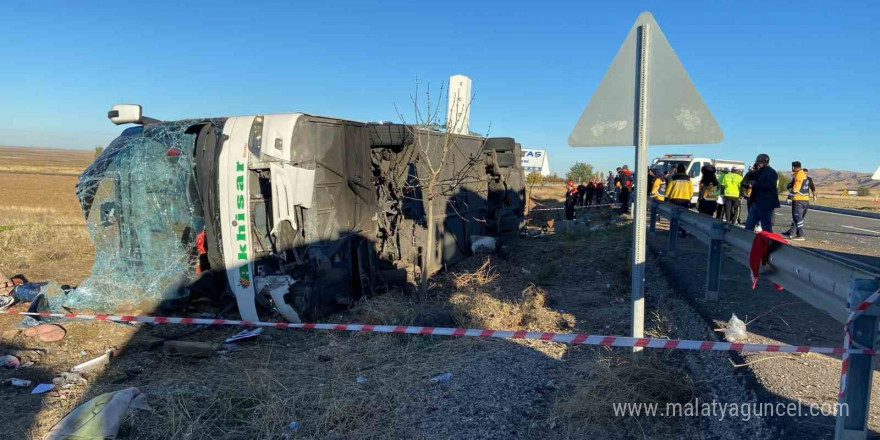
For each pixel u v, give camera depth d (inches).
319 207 242.5
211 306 258.4
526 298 274.2
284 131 228.5
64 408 160.4
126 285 255.6
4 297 264.5
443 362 188.9
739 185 568.1
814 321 220.5
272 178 224.8
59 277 347.9
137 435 140.6
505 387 166.7
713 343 133.0
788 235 571.8
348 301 256.1
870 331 105.3
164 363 196.5
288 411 152.9
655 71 153.6
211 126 245.1
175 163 255.6
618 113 159.3
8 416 155.6
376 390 166.1
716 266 254.1
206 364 194.4
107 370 190.1
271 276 229.0
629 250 434.0
